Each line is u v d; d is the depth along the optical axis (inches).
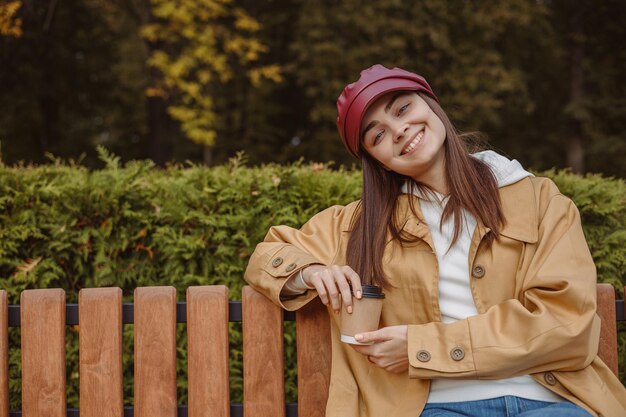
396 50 486.6
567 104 543.5
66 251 101.2
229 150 542.0
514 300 60.2
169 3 386.9
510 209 65.7
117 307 71.4
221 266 101.2
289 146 557.0
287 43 563.5
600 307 70.6
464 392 62.9
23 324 71.1
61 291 71.6
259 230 101.3
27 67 511.2
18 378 100.0
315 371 72.5
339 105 68.0
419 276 65.2
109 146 577.3
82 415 71.0
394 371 63.0
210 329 71.3
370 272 66.6
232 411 73.4
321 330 72.6
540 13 521.0
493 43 537.0
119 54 558.6
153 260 103.1
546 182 68.5
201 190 103.7
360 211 72.2
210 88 508.7
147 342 71.2
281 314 71.7
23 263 99.3
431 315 64.4
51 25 510.9
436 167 68.4
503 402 61.2
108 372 71.2
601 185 103.4
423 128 66.6
